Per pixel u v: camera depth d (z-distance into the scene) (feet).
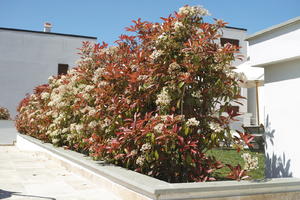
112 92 15.83
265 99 14.17
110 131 15.76
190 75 12.25
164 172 13.42
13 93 59.62
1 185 15.80
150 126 11.96
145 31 15.11
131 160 14.28
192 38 12.87
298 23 11.93
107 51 19.34
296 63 12.59
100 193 13.96
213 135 12.01
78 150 22.86
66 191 14.46
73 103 22.38
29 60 60.85
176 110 13.08
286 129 12.94
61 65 62.75
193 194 9.94
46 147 26.94
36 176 18.40
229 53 12.33
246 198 10.50
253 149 27.96
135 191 11.37
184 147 11.93
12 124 48.96
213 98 13.19
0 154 31.19
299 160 12.21
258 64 13.93
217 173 15.17
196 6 13.12
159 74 12.80
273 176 13.55
